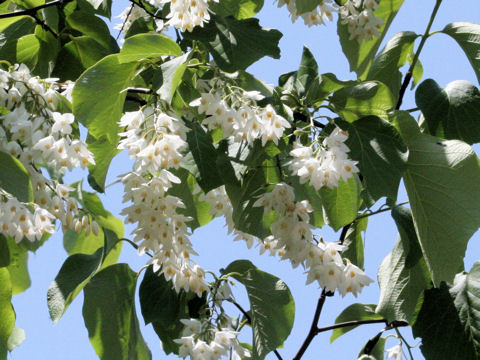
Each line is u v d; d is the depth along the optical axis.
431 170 2.55
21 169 2.18
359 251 3.14
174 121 2.24
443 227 2.52
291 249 2.41
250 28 2.78
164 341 3.02
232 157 2.41
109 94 2.40
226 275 2.83
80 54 3.13
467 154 2.53
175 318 2.87
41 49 3.18
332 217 2.48
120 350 2.82
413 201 2.56
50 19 3.35
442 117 2.80
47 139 2.30
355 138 2.44
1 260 2.30
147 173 2.34
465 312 2.78
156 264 2.47
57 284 2.78
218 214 2.77
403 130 2.63
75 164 2.36
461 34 2.95
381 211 2.92
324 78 2.67
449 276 2.50
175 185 2.82
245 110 2.20
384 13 3.24
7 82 2.39
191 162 2.37
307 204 2.38
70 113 2.38
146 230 2.29
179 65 2.25
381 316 3.15
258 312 2.81
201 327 2.64
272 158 2.54
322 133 2.35
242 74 2.42
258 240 2.83
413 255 2.73
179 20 2.48
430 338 2.79
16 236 2.15
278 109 2.43
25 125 2.28
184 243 2.38
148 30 3.38
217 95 2.28
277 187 2.36
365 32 3.08
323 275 2.41
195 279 2.64
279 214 2.42
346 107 2.62
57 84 2.58
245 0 3.21
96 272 2.79
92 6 3.39
